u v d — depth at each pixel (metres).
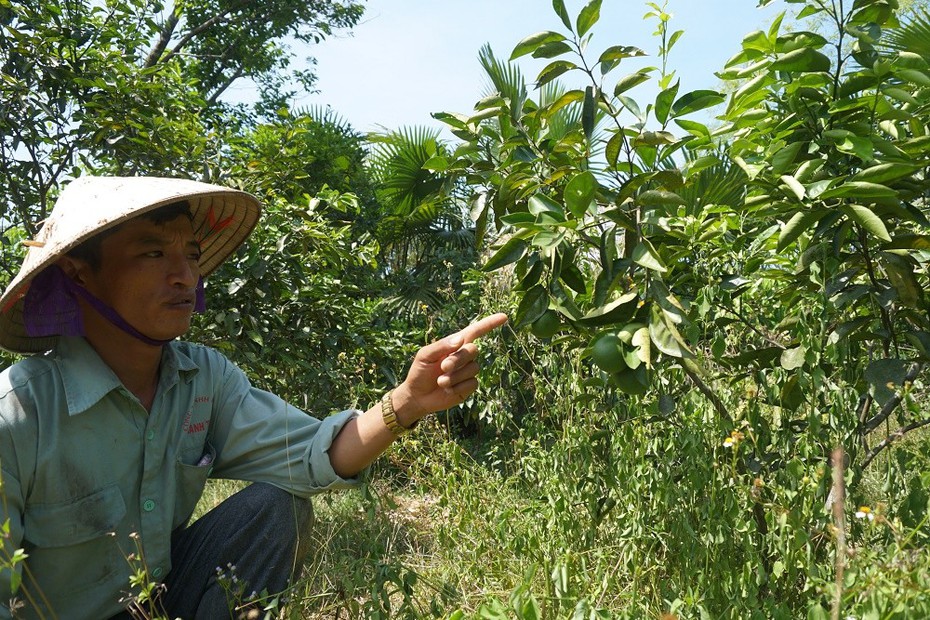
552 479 2.13
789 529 1.53
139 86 4.01
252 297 3.88
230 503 1.70
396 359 4.59
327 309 4.21
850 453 1.65
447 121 1.99
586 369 2.48
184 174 4.03
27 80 3.71
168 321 1.58
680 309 1.53
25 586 1.51
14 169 3.71
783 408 1.87
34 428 1.49
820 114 1.78
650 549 1.82
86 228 1.49
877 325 1.98
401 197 8.13
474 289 4.30
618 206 1.61
